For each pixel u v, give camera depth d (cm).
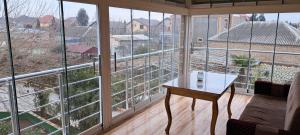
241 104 390
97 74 279
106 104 293
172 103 399
